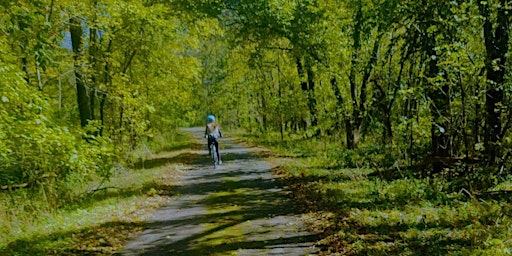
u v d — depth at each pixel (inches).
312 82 1165.1
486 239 300.2
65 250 349.1
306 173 715.4
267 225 410.9
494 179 480.1
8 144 435.2
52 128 435.2
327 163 844.6
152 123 1429.6
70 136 426.3
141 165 1017.5
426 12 515.5
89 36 831.7
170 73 1180.5
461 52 470.3
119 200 565.9
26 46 343.9
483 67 490.9
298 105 1212.5
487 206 389.4
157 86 1209.4
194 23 984.9
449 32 503.2
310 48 969.5
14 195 514.6
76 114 1000.2
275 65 1641.2
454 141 583.8
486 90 470.0
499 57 475.8
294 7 949.2
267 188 623.8
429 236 325.4
